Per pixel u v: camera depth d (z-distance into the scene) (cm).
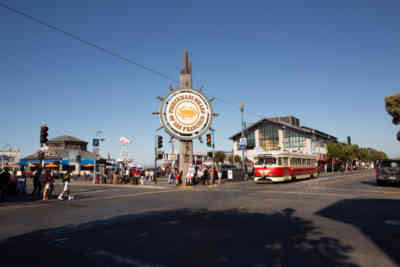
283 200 1297
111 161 4422
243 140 3372
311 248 561
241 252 542
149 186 2541
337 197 1382
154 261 498
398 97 2131
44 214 1034
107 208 1165
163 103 2581
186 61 2772
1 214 1042
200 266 469
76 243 624
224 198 1441
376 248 557
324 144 6962
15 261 506
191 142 2661
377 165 2192
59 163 5100
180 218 902
